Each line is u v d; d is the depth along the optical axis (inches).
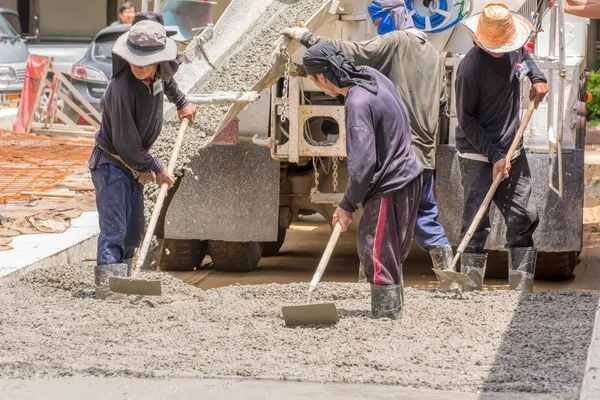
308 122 987.9
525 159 878.4
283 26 1006.4
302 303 808.3
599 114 2672.2
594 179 1925.4
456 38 998.4
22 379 592.7
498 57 842.8
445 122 994.1
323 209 1087.0
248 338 682.2
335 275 1125.7
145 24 764.6
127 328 707.4
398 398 557.3
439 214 994.7
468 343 668.1
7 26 2529.5
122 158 791.7
